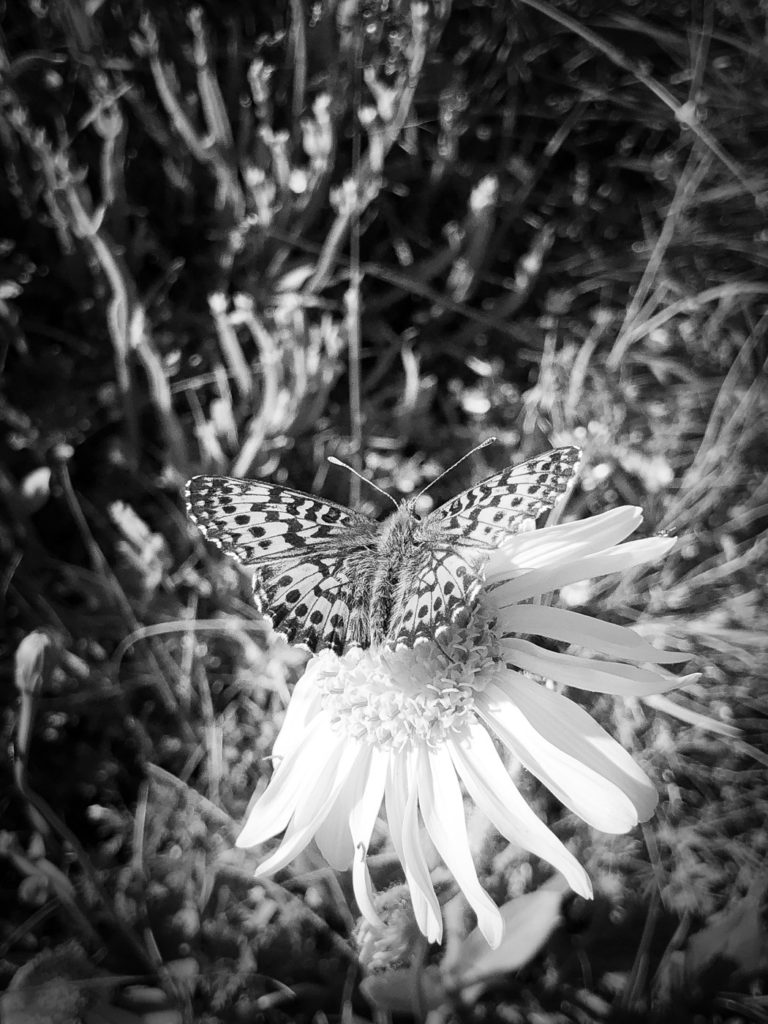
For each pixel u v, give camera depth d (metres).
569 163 0.17
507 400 0.16
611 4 0.17
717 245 0.17
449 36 0.17
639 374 0.17
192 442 0.15
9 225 0.16
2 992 0.12
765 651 0.14
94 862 0.13
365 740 0.10
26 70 0.16
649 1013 0.12
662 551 0.10
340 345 0.15
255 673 0.14
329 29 0.16
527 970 0.12
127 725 0.14
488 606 0.10
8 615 0.14
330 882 0.13
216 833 0.13
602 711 0.14
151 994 0.12
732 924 0.12
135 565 0.15
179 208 0.16
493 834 0.12
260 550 0.10
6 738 0.14
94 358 0.16
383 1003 0.11
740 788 0.14
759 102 0.17
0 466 0.14
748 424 0.16
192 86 0.16
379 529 0.10
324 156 0.15
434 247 0.17
